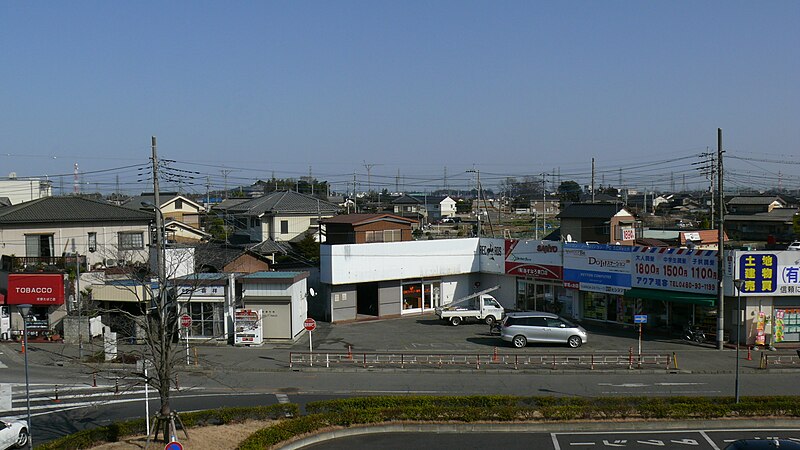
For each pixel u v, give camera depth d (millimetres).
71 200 42531
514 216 106812
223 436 19250
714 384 26719
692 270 34750
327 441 20297
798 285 33438
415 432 21203
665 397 23312
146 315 19094
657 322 37625
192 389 26328
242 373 29078
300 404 23797
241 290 36188
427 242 44219
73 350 33656
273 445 18828
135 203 75938
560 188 135375
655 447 19469
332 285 41344
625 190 98562
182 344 34000
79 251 40906
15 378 28469
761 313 33688
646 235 58375
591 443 19891
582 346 34219
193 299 35344
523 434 20922
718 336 33250
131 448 18141
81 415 22969
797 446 16078
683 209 108562
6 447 19297
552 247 41688
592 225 56281
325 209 70188
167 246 40531
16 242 39469
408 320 42625
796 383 26891
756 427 21172
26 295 36469
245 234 71188
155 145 30688
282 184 130750
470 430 21312
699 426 21344
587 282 39656
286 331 35812
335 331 38875
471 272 46438
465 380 27703
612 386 26484
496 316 41375
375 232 46438
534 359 31094
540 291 43250
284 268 48812
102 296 36406
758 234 72875
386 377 28297
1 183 60938
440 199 121625
